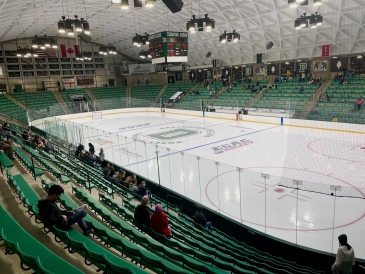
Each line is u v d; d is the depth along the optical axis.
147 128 28.23
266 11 26.44
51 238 5.65
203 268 4.58
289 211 9.38
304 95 30.33
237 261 5.43
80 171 11.32
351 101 25.50
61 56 45.78
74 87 48.22
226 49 38.12
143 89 49.09
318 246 7.46
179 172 12.48
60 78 46.53
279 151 17.84
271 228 8.40
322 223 8.58
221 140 21.58
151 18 32.81
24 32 36.22
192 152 18.31
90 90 45.94
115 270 3.94
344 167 14.24
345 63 30.44
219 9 28.05
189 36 37.62
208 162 11.78
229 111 33.19
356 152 16.92
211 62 43.69
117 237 5.39
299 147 18.64
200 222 8.08
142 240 5.74
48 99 40.25
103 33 41.16
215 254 5.75
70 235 5.20
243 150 18.38
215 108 34.72
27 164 10.56
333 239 7.75
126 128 28.61
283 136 22.33
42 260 4.26
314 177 12.92
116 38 44.00
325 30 26.58
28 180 9.63
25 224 6.23
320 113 25.03
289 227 8.44
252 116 29.98
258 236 7.96
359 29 24.22
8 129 18.12
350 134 22.16
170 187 11.19
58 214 5.21
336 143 19.36
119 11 30.30
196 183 11.52
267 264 6.14
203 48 40.41
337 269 5.43
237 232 8.55
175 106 39.41
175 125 29.52
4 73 41.22
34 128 24.36
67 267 4.09
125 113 41.66
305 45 30.42
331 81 30.34
